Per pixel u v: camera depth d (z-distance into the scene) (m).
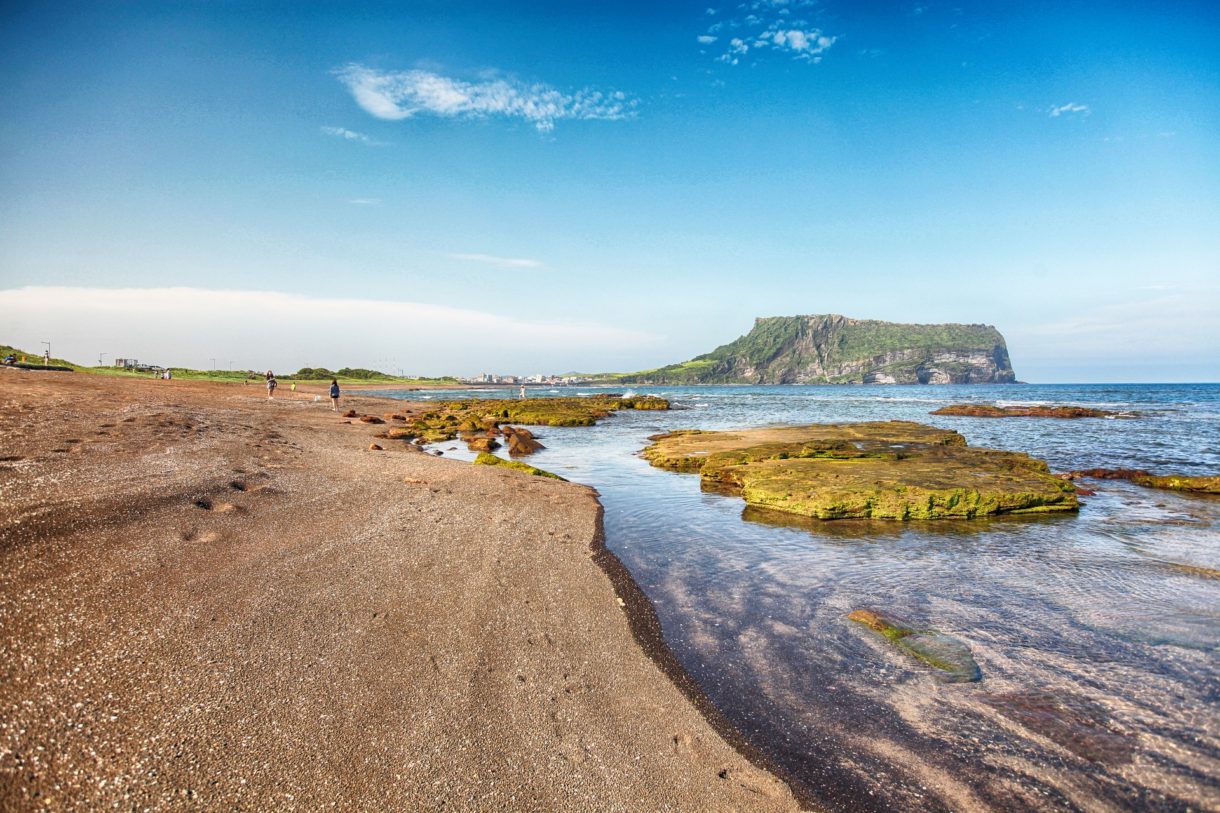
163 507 10.55
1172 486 20.06
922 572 11.25
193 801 4.46
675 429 45.50
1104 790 5.22
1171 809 4.96
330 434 27.50
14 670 5.62
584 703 6.34
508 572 9.99
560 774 5.16
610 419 56.28
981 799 5.15
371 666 6.50
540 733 5.71
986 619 8.95
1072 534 14.17
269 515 11.35
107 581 7.59
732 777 5.39
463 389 172.62
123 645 6.27
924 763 5.63
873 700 6.72
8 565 7.56
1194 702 6.54
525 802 4.80
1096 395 130.00
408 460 20.92
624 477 22.86
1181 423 50.59
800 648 8.00
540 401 74.31
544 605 8.83
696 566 11.59
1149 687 6.87
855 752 5.79
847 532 14.41
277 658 6.41
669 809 4.89
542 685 6.59
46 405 20.88
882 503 15.81
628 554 12.30
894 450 23.86
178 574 8.09
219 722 5.31
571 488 18.62
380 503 13.48
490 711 5.95
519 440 31.88
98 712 5.23
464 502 14.75
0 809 4.20
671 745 5.78
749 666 7.48
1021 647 7.97
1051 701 6.63
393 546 10.51
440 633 7.49
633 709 6.34
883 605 9.55
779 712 6.47
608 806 4.85
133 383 48.69
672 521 15.41
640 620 8.80
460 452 28.91
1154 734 5.98
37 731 4.92
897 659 7.69
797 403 91.81
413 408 63.00
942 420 56.28
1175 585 10.38
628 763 5.43
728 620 8.91
